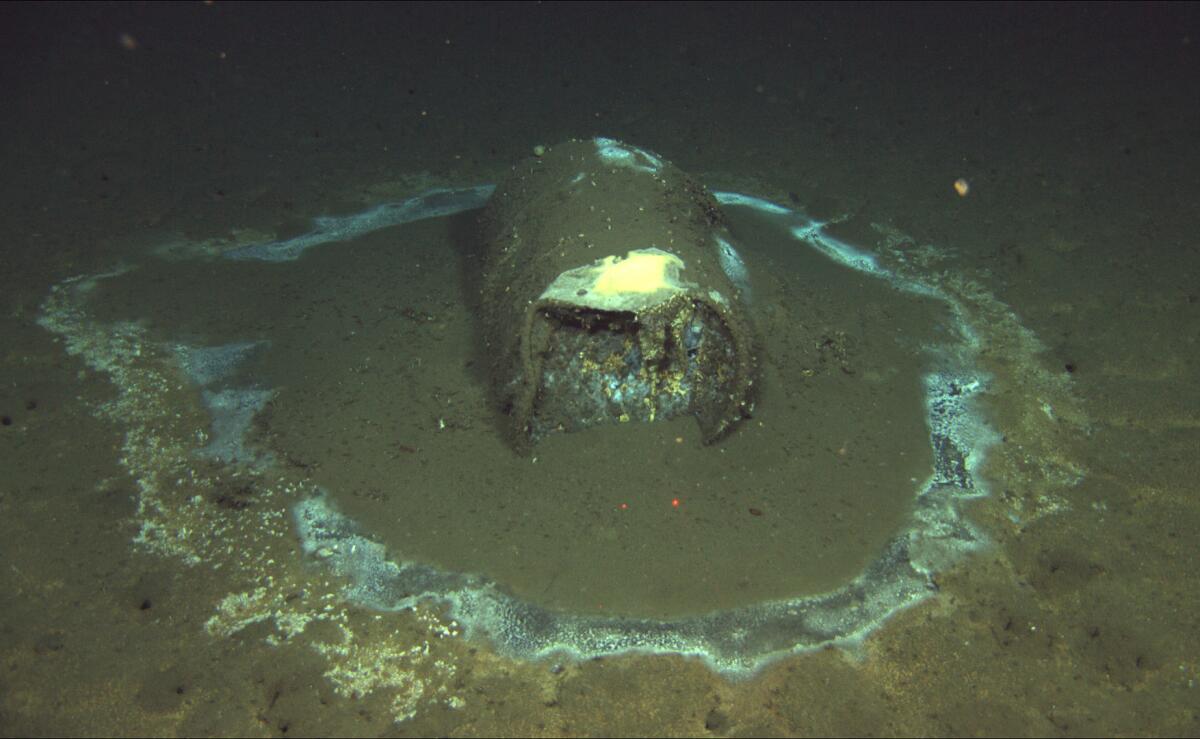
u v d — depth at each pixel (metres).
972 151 8.18
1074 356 4.84
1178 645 3.11
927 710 2.91
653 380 3.78
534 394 3.66
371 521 3.69
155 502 3.88
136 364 4.89
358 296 5.53
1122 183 7.10
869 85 10.69
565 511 3.64
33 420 4.42
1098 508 3.77
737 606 3.28
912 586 3.39
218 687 3.01
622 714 2.91
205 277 5.88
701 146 8.66
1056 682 3.00
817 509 3.68
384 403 4.37
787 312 4.80
